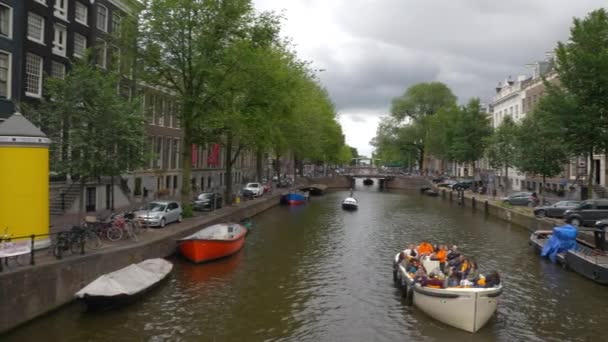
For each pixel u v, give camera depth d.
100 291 14.48
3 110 24.00
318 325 14.77
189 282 18.78
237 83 29.00
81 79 19.88
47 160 16.42
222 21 27.14
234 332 13.96
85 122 19.70
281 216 41.72
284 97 31.16
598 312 16.33
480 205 47.81
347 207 49.81
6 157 15.36
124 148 20.33
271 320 15.05
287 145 48.22
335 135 73.31
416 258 18.59
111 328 13.66
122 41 27.59
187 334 13.62
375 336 14.02
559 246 23.88
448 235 32.41
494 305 14.66
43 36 27.02
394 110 88.44
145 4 26.86
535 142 38.44
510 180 63.25
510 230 34.78
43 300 13.62
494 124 74.50
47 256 15.25
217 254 22.66
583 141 30.05
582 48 30.19
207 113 28.03
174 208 26.45
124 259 17.73
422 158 92.00
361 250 26.56
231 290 18.02
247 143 36.03
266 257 24.06
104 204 30.06
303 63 42.41
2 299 12.23
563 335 14.34
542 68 57.38
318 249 26.52
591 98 29.52
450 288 14.80
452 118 69.50
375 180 127.19
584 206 29.53
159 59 27.56
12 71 24.53
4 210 15.43
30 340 12.46
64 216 25.23
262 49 29.81
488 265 23.31
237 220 33.84
